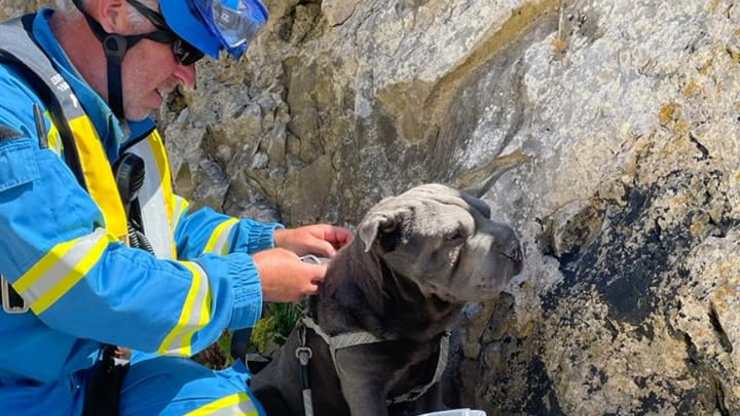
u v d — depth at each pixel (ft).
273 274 3.13
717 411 3.04
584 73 3.67
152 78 3.08
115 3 2.96
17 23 3.04
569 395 3.32
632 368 3.21
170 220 3.57
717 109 3.28
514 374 3.52
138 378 3.27
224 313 2.98
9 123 2.75
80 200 2.81
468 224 3.15
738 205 3.13
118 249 2.89
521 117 3.81
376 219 3.15
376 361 3.41
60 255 2.74
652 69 3.49
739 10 3.38
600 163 3.48
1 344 2.95
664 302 3.16
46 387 3.06
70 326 2.84
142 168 3.26
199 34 2.98
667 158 3.33
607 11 3.72
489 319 3.65
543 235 3.56
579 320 3.35
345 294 3.41
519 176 3.67
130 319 2.84
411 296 3.29
